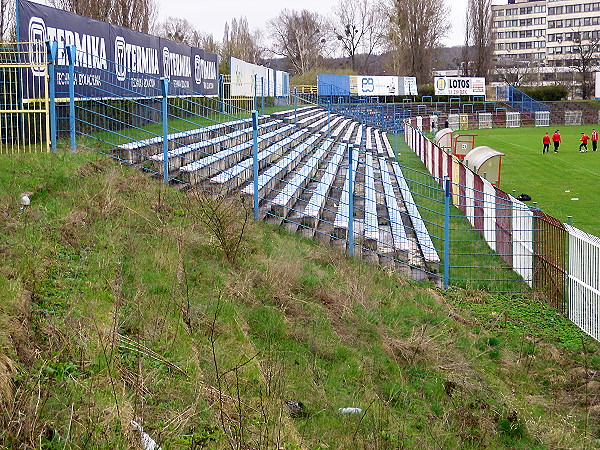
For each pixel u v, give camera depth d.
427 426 7.25
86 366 6.13
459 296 12.10
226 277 9.55
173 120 21.34
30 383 5.54
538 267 12.30
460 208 18.88
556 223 11.62
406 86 66.31
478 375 8.63
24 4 13.08
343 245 13.28
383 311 10.30
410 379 8.42
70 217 9.49
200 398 6.28
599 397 8.42
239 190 13.86
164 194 12.02
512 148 42.22
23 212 9.20
